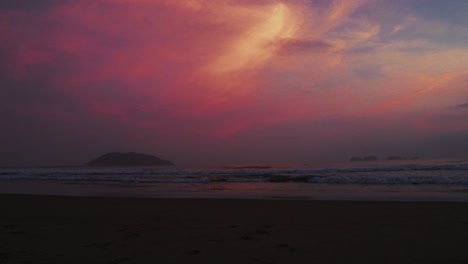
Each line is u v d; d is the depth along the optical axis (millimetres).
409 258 4047
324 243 4805
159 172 33812
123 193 14820
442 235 5309
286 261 3922
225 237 5234
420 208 8359
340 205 9102
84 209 8891
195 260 3957
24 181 24766
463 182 16484
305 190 15023
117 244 4805
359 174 23422
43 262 3916
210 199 10914
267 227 6078
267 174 27359
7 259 4043
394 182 17641
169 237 5254
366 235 5340
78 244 4828
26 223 6766
